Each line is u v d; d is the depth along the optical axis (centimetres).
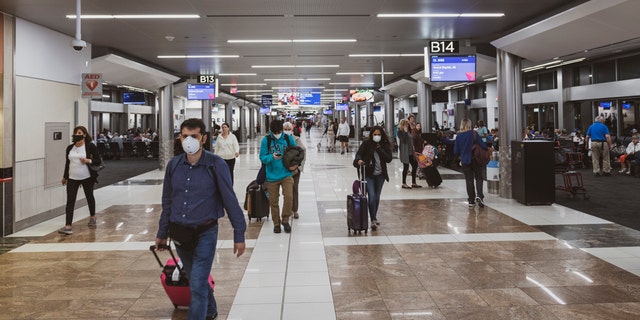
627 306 357
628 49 1459
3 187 637
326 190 1005
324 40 1044
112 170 1551
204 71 1661
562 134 1602
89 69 962
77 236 622
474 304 365
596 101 1753
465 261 482
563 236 582
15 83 673
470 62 1033
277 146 623
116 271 466
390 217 715
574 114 1862
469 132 784
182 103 3512
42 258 518
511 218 694
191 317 279
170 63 1420
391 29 923
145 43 1044
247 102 3888
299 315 349
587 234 590
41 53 746
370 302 373
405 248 537
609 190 969
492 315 343
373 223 632
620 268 450
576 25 721
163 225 303
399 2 715
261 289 406
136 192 1026
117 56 1101
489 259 488
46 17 709
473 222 671
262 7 734
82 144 650
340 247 545
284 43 1080
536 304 363
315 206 817
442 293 390
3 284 428
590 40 763
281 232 623
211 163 294
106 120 2709
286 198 618
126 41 1007
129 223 701
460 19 836
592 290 392
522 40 834
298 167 664
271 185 616
